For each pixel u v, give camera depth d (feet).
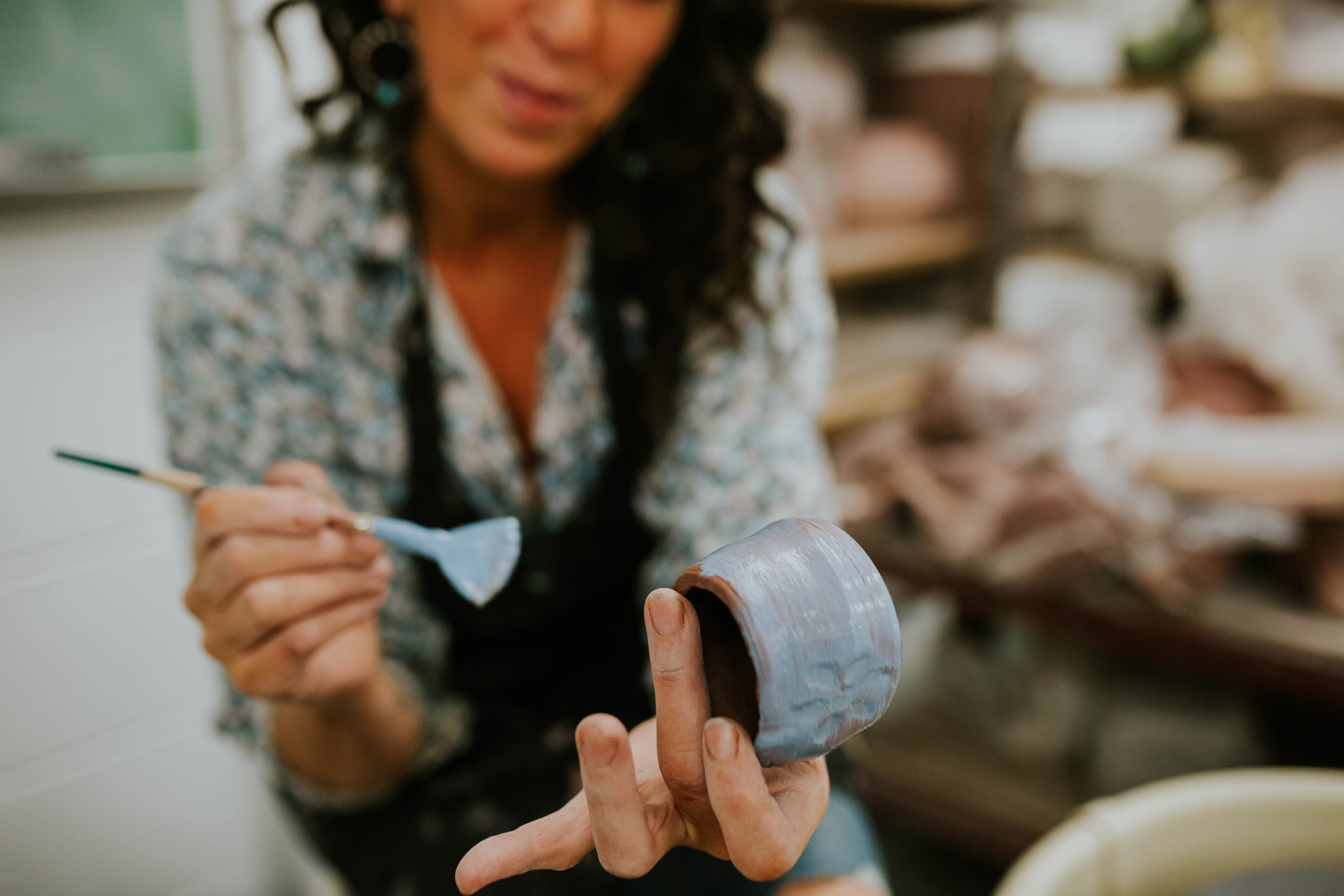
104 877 2.07
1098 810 2.54
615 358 2.87
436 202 2.72
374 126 2.75
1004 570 4.33
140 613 2.37
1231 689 4.63
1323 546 4.09
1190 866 2.56
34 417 2.77
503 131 2.35
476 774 2.46
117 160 3.44
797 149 5.80
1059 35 6.47
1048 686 4.82
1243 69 5.49
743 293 2.83
